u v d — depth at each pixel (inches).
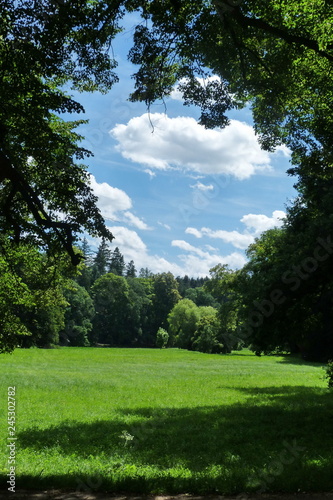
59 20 432.5
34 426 650.2
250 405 872.3
